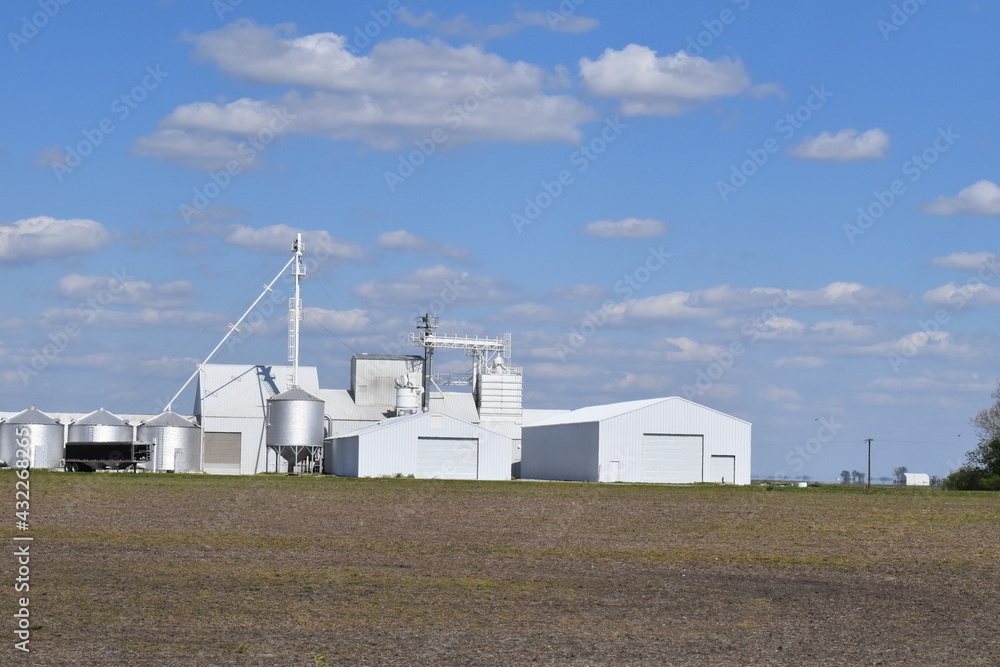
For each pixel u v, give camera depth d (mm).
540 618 22625
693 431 84500
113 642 19625
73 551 30984
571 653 19547
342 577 27172
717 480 84562
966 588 27547
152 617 21812
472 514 45688
